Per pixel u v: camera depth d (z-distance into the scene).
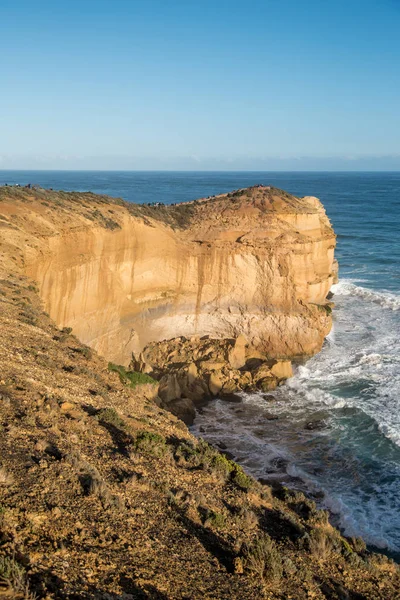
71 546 8.66
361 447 27.61
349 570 12.51
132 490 11.61
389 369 37.41
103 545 9.09
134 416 17.36
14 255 26.62
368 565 13.03
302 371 36.97
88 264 32.06
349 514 21.91
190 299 39.16
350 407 31.77
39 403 14.06
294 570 11.09
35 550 8.09
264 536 12.25
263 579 10.27
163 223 39.25
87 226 32.41
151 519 10.78
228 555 10.70
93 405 16.20
